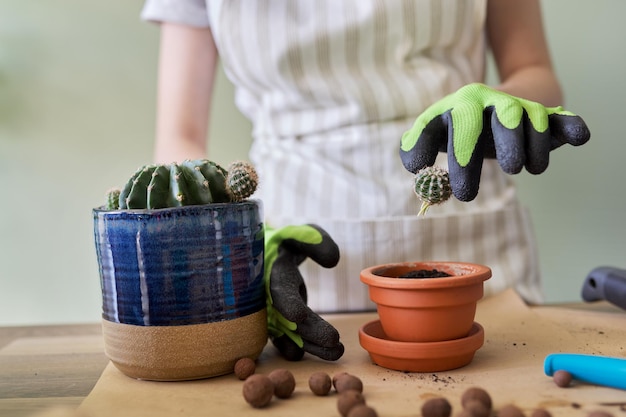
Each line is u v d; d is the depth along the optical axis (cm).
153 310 54
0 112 119
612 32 114
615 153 117
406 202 80
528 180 118
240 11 82
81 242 123
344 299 80
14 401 55
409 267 63
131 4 117
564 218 119
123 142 121
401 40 81
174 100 95
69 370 62
